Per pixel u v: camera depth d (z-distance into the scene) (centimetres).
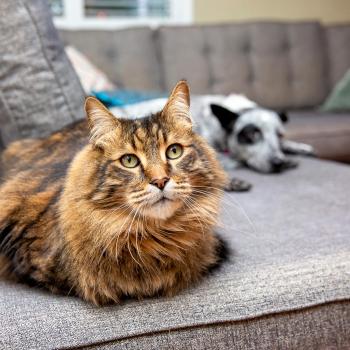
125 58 315
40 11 132
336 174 193
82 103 144
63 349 93
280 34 352
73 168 101
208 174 104
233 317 101
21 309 95
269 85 347
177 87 103
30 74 132
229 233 130
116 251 95
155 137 100
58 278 100
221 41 337
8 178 124
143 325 97
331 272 110
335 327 111
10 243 108
